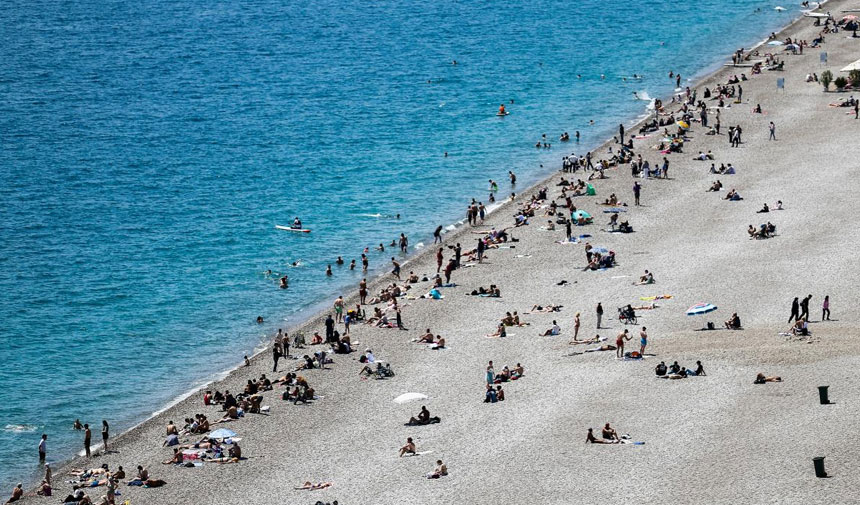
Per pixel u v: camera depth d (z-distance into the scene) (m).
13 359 173.00
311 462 134.00
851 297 167.75
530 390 146.88
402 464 130.75
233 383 162.38
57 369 170.25
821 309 164.38
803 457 121.12
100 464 141.38
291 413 148.25
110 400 161.00
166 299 194.88
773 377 141.00
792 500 113.19
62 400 160.88
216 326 184.62
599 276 186.62
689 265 186.62
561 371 151.62
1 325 184.00
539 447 130.88
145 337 180.75
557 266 193.62
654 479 120.75
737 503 113.81
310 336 177.00
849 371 140.25
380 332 172.62
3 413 157.12
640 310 170.25
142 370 170.00
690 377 144.50
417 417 141.75
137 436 148.25
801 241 193.00
